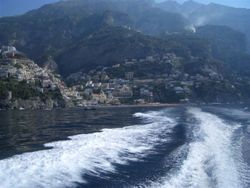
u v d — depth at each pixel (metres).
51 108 165.50
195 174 29.84
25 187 24.66
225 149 40.81
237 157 36.72
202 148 40.75
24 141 46.72
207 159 35.41
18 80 183.88
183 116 89.06
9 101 151.88
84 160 33.31
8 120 88.00
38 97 165.38
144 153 38.31
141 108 158.50
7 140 48.16
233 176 29.52
